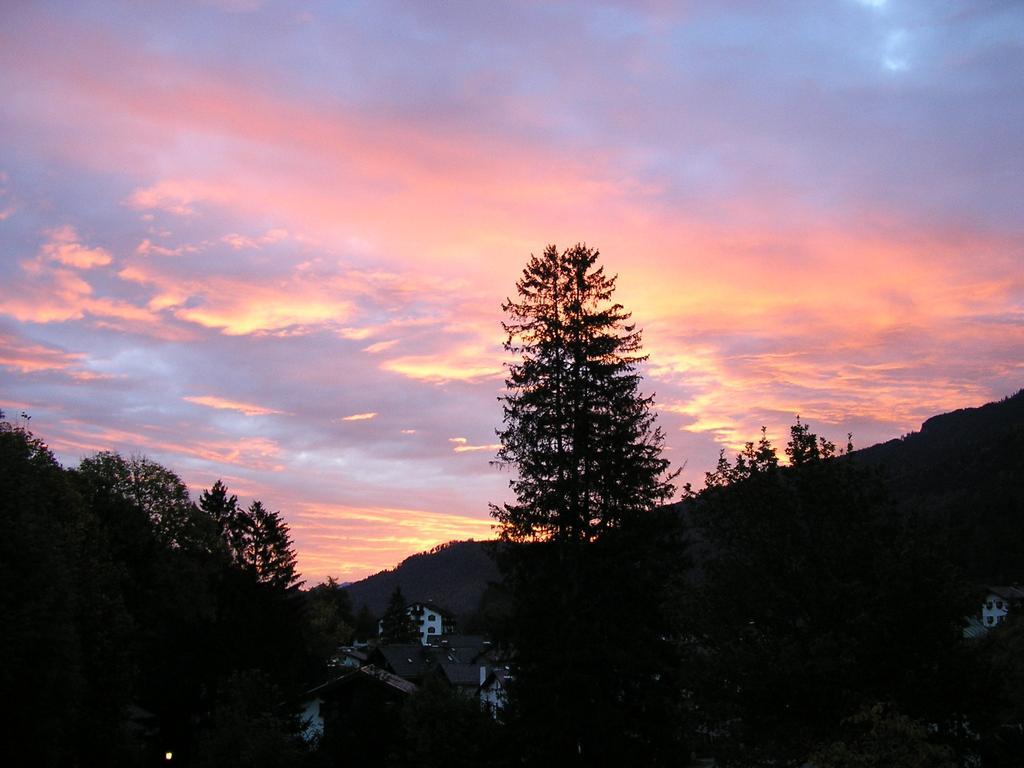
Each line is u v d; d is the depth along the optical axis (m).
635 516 32.03
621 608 30.98
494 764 32.47
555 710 29.39
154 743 48.00
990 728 18.92
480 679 67.88
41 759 31.52
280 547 65.00
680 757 30.38
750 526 20.12
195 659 47.19
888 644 18.05
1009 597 71.88
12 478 32.41
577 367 33.81
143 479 59.91
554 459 32.38
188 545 59.91
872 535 19.66
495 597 35.19
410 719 35.44
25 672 29.42
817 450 20.62
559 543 32.00
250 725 35.47
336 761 40.00
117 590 46.31
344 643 110.25
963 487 117.81
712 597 20.16
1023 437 129.88
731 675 18.48
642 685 30.31
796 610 19.16
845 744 16.23
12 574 29.69
